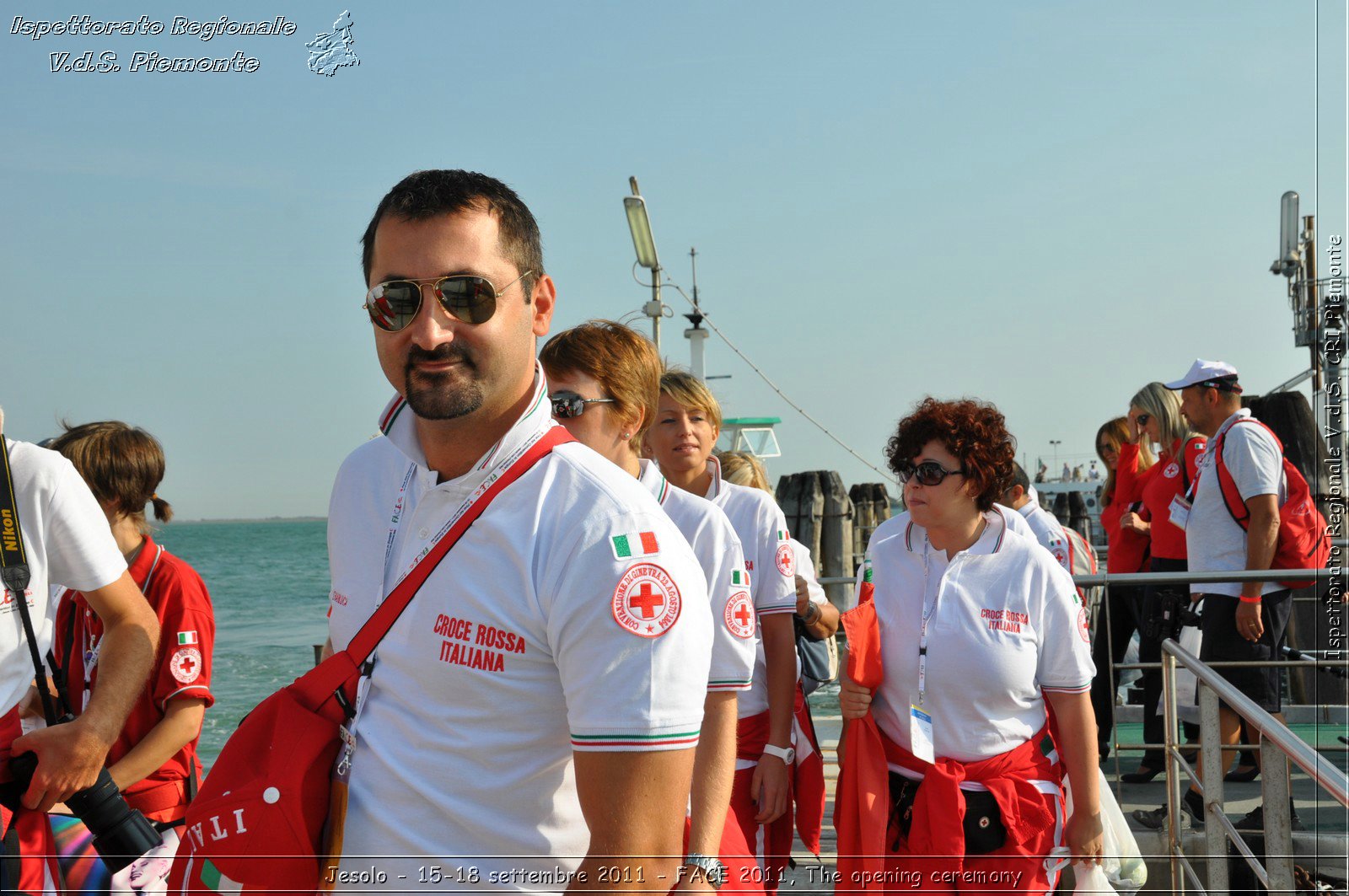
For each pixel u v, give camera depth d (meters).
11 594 2.26
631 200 10.62
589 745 1.39
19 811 2.25
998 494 2.71
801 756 3.06
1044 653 2.71
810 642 3.26
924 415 2.74
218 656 18.81
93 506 2.45
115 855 2.39
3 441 2.27
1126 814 4.68
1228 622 4.80
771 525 3.02
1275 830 2.72
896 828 2.70
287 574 47.41
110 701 2.36
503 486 1.51
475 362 1.52
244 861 1.47
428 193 1.54
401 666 1.51
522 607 1.45
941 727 2.67
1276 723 2.59
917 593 2.76
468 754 1.47
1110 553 6.36
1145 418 5.84
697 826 1.83
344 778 1.55
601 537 1.43
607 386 2.51
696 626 1.45
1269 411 6.05
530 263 1.60
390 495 1.69
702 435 3.10
